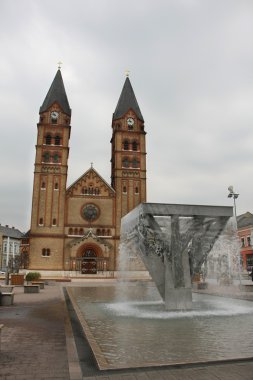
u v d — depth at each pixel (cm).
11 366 797
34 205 6331
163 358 885
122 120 7250
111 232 6556
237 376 724
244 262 7244
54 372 752
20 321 1471
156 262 1955
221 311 1811
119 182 6819
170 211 1973
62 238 6266
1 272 8275
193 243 2014
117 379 710
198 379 707
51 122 6950
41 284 3631
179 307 1883
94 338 1131
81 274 6178
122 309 1912
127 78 7806
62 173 6588
